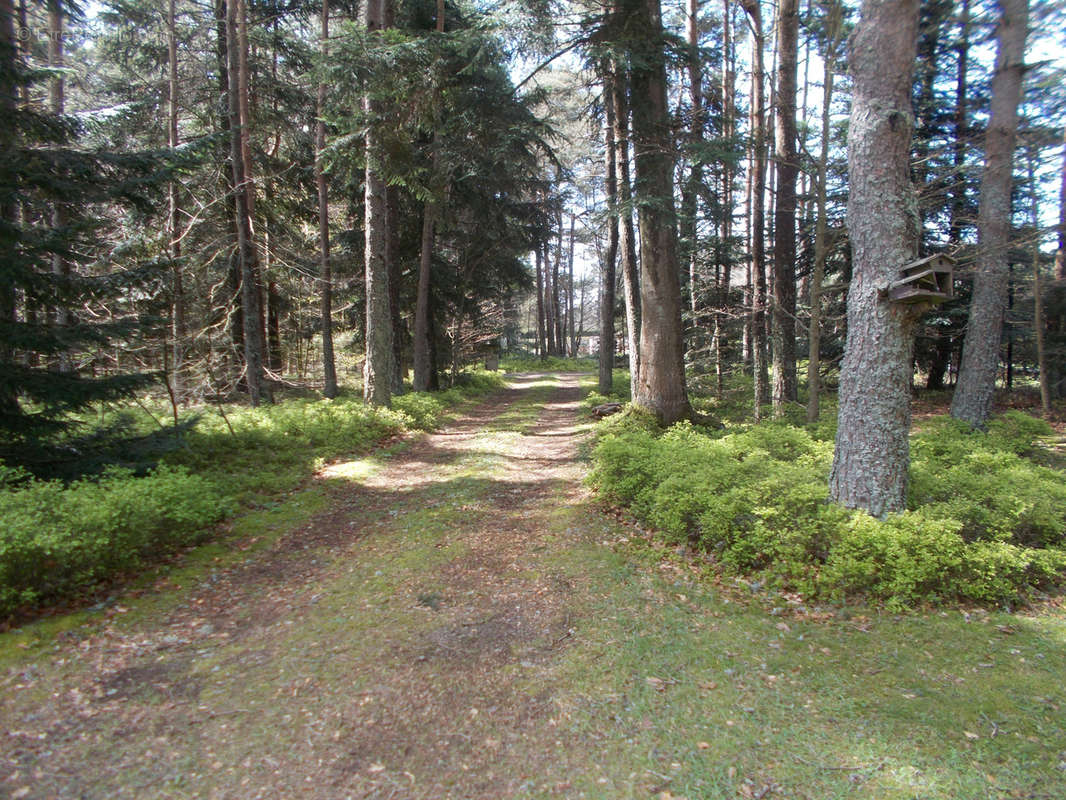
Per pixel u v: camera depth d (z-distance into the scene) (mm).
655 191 10641
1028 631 3803
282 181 15961
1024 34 9156
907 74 5004
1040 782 2453
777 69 11078
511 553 5500
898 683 3230
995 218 9945
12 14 7586
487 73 9875
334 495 7742
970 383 10312
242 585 4824
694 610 4246
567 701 3148
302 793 2486
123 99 13641
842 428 5230
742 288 15422
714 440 8516
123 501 4723
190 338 13102
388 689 3271
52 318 7992
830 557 4492
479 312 23812
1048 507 4988
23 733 2854
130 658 3611
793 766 2607
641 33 9547
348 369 22125
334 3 15055
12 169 6258
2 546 3801
